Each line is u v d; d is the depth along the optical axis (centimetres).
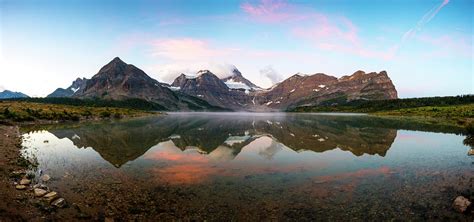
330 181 2228
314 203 1738
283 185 2117
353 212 1598
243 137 5500
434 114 13025
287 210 1627
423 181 2184
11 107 10131
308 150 3819
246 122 11225
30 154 3272
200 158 3216
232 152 3662
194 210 1614
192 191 1956
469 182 2122
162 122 10694
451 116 11638
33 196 1736
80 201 1714
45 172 2427
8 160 2705
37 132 5794
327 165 2831
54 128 6794
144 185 2081
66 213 1529
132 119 12469
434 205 1684
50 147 3894
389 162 2948
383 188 2027
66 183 2095
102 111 14188
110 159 3100
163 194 1881
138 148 3962
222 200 1780
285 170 2617
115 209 1605
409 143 4397
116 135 5641
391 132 6206
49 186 2011
